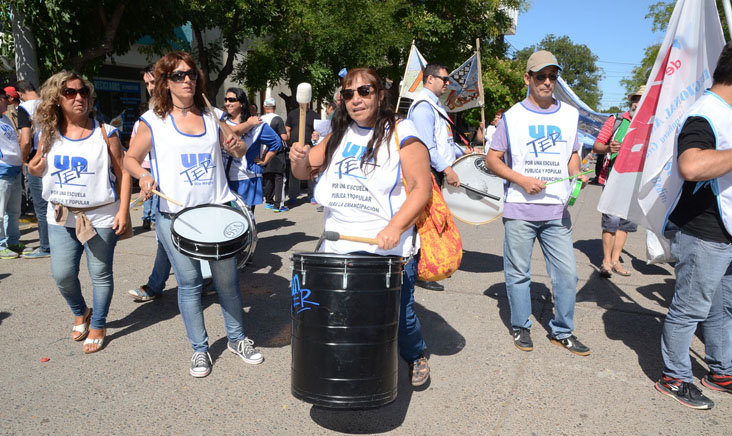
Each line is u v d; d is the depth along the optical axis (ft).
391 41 47.24
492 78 61.62
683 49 10.22
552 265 11.90
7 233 19.65
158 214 10.44
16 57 27.45
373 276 7.50
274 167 29.32
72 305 12.12
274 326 13.26
